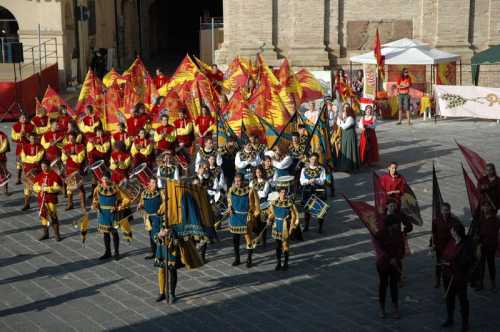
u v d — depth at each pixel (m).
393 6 31.66
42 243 16.23
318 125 19.28
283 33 32.03
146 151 19.50
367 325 12.05
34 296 13.43
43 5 34.19
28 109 30.00
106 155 19.70
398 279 12.29
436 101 27.64
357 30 31.84
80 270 14.65
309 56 31.72
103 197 14.89
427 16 31.50
